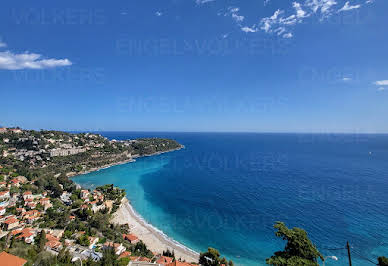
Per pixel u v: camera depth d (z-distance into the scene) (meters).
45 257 31.34
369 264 43.94
